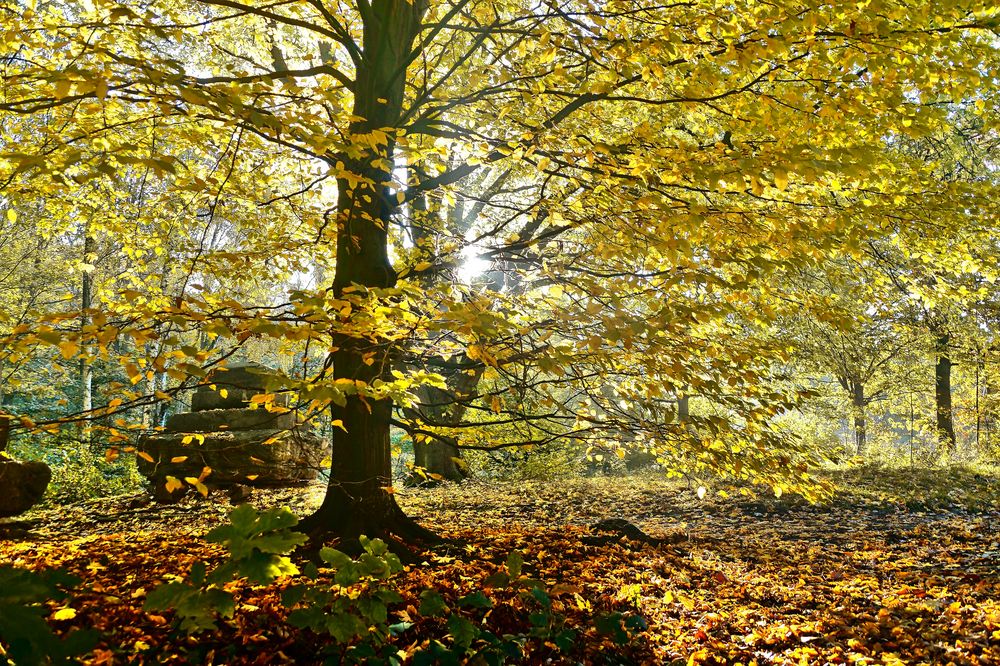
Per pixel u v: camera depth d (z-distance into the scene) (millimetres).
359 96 6285
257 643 3508
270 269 7750
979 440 22188
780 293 6039
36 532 7836
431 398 12922
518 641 3018
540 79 6316
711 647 4316
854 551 8281
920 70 4871
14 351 3207
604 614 4617
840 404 21984
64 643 1729
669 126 7473
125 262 15469
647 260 5473
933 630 4598
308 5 7441
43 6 6781
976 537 8758
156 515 9578
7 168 5992
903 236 6379
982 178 10391
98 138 4926
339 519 6043
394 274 6336
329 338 4023
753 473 5559
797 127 5156
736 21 4949
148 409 18078
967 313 15547
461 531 7574
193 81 3641
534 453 17203
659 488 14031
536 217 6176
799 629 4660
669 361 4633
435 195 6473
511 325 3459
